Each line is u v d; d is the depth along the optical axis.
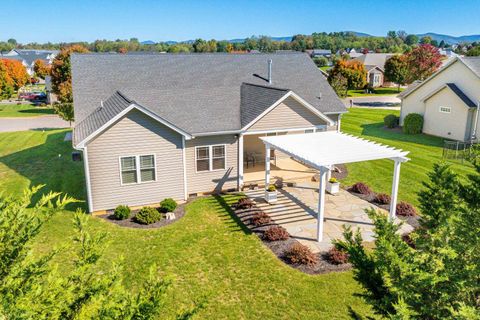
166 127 19.41
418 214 18.84
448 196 9.35
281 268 14.12
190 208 19.73
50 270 6.04
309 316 11.58
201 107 22.72
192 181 21.27
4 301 4.88
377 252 7.39
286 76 30.00
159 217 18.16
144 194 19.86
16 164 27.95
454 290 6.74
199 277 13.56
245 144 28.80
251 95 24.56
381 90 83.19
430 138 35.50
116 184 19.16
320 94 28.30
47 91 67.44
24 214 6.12
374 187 22.80
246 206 19.58
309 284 13.14
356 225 17.70
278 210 19.48
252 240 16.25
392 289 6.82
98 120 19.69
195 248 15.58
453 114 34.22
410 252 7.64
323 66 134.75
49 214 6.24
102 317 5.94
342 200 20.77
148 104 21.86
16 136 38.41
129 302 6.38
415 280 6.75
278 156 27.44
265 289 12.88
